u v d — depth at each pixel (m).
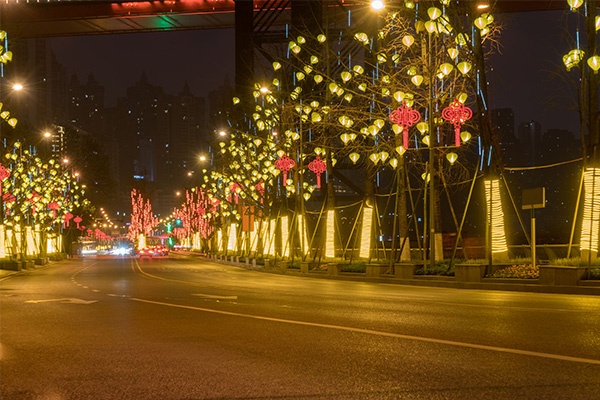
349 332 9.30
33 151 52.44
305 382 6.08
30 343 8.72
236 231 66.75
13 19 67.06
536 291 18.20
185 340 8.84
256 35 48.94
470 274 20.95
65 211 63.31
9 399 5.60
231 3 68.00
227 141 52.44
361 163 38.69
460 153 26.08
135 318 11.62
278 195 48.09
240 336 9.12
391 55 25.77
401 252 26.92
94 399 5.57
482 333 8.95
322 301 14.84
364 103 28.17
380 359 7.15
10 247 51.53
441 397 5.43
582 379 5.98
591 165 20.28
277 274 36.38
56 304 14.74
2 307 14.01
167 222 163.62
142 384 6.11
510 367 6.57
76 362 7.28
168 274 35.88
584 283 17.11
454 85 24.70
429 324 10.05
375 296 16.47
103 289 20.89
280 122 39.38
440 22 19.97
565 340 8.20
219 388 5.90
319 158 28.75
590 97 20.69
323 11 42.91
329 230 36.06
